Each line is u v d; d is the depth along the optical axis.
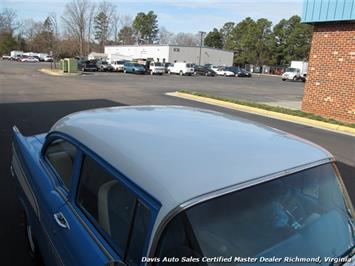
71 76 37.03
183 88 26.03
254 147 2.17
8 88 21.38
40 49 103.38
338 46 13.06
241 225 1.79
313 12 13.33
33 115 11.70
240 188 1.81
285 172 1.99
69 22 78.25
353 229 2.19
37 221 3.04
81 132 2.54
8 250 3.80
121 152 2.09
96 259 2.04
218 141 2.20
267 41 95.94
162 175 1.82
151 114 2.81
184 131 2.36
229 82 38.97
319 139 9.80
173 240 1.68
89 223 2.28
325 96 13.73
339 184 2.35
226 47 109.19
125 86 25.52
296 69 52.53
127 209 1.98
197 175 1.81
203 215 1.71
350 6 12.16
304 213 2.04
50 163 3.02
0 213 4.59
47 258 2.81
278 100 20.20
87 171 2.38
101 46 106.06
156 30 129.12
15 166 3.89
